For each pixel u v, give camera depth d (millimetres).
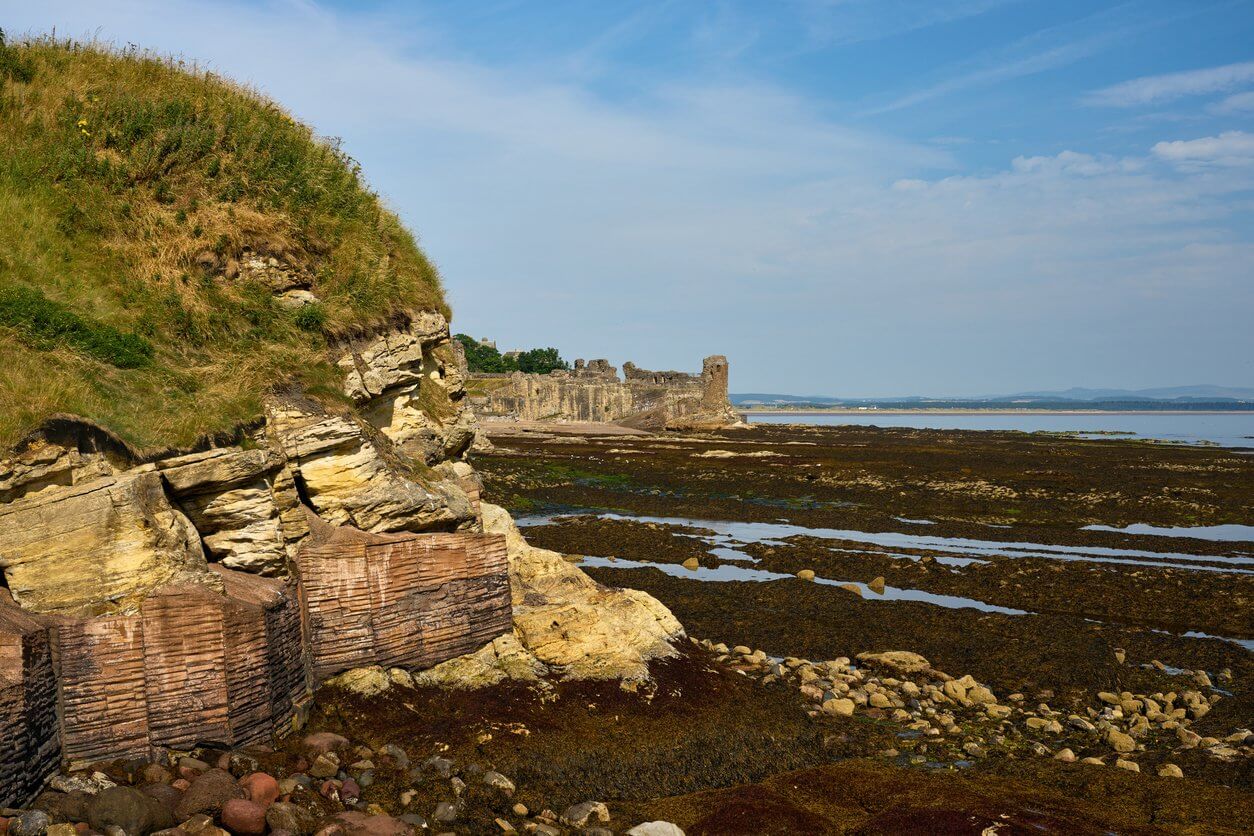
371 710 15695
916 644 24781
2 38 20234
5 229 16703
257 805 11719
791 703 19250
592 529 40938
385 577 16641
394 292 22391
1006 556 36500
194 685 13156
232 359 17625
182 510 15352
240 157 20891
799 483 58875
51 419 13422
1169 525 45344
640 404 124625
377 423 21516
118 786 11695
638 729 16625
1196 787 15195
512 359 167000
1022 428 177750
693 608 28141
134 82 21453
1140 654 24359
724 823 13602
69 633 12484
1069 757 17016
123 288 17453
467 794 13688
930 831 13211
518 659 17922
